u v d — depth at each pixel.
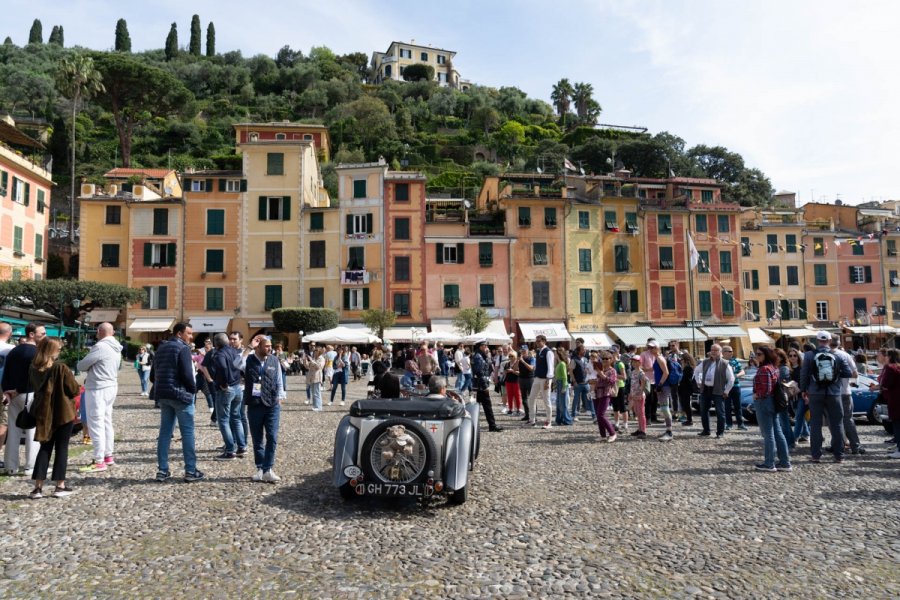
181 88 84.50
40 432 7.38
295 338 43.59
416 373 12.62
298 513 6.92
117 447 11.10
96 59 76.69
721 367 13.17
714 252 48.16
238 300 44.03
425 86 128.38
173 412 8.55
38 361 7.52
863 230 55.56
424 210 45.06
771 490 8.18
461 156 101.94
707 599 4.63
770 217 53.12
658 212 47.62
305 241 44.69
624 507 7.28
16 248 44.06
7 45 126.44
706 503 7.47
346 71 139.00
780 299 50.75
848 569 5.25
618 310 46.53
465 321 40.47
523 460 10.46
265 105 111.94
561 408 15.66
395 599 4.61
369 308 43.88
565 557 5.53
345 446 7.30
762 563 5.39
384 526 6.46
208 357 14.36
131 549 5.68
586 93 121.56
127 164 80.50
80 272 43.97
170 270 43.75
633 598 4.64
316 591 4.75
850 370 10.69
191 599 4.59
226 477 8.75
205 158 88.50
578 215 46.75
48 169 52.28
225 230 44.44
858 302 51.62
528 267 45.50
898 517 6.86
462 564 5.34
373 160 93.94
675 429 14.73
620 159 87.88
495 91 144.12
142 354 21.84
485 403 14.26
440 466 7.20
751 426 15.53
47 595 4.63
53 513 6.82
